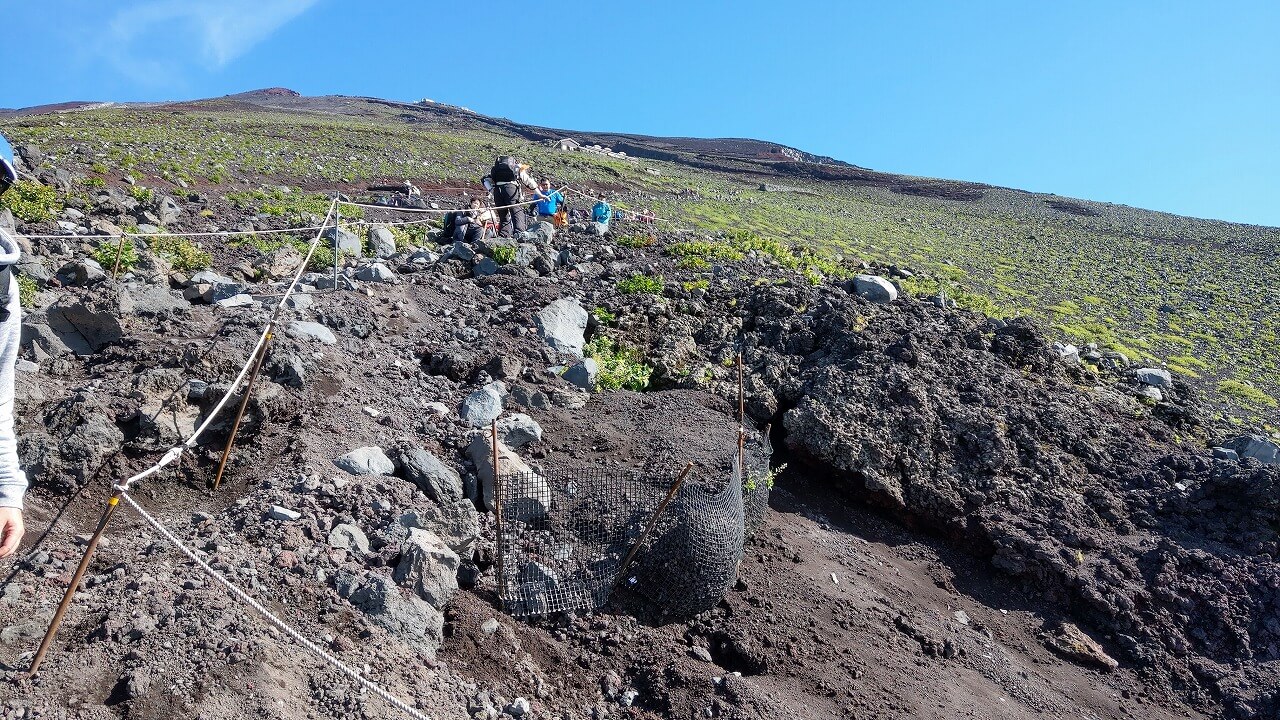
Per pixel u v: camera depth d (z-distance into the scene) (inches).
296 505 207.8
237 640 152.5
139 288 311.6
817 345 408.8
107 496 203.2
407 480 235.5
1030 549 308.0
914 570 310.2
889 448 338.3
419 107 4879.4
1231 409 510.3
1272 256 1346.0
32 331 258.7
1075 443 362.3
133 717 133.6
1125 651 283.0
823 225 1392.7
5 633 144.0
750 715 198.2
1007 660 268.2
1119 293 952.9
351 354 312.3
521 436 280.2
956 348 410.6
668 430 303.7
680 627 229.8
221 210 719.1
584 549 233.9
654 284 452.4
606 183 1748.3
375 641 174.2
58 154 828.0
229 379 247.6
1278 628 285.4
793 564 277.0
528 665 196.5
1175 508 331.3
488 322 389.4
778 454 351.3
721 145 5002.5
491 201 626.5
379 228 534.3
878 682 232.1
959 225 1707.7
